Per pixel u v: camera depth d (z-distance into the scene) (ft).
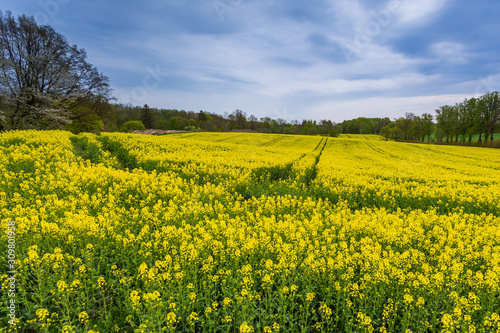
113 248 18.88
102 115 127.65
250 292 13.78
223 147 96.12
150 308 12.19
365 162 88.74
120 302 14.19
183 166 51.67
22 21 91.81
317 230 24.49
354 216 29.40
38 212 22.90
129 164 60.49
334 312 13.94
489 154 141.90
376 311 14.35
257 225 24.16
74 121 116.37
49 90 102.32
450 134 244.63
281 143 172.65
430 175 61.77
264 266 17.24
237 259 17.31
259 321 13.46
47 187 30.60
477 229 26.78
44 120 98.63
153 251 18.57
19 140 54.54
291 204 34.78
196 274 16.22
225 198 34.99
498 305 14.82
